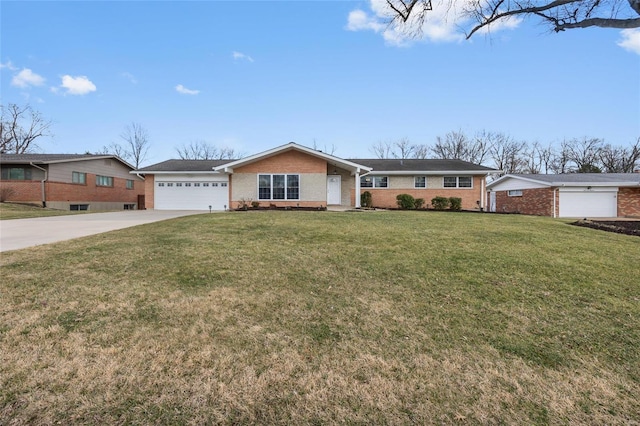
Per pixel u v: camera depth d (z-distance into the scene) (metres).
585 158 40.50
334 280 4.39
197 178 20.55
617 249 6.48
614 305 3.65
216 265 4.91
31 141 33.28
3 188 19.53
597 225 10.96
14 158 20.47
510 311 3.47
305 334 2.92
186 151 44.47
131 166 27.78
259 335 2.88
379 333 2.97
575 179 20.94
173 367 2.37
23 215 14.32
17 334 2.80
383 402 2.05
